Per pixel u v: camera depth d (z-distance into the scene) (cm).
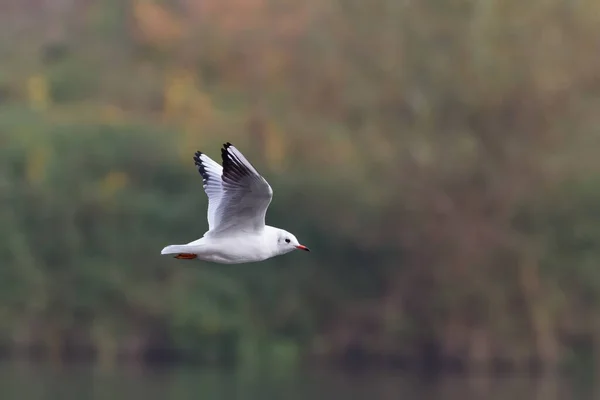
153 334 3525
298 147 3644
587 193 3578
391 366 3684
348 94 3678
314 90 3747
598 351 3706
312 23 3794
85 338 3484
